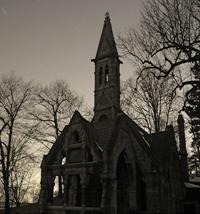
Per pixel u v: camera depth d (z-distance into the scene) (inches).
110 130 1056.8
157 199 1042.1
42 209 1010.1
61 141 1096.8
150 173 1090.1
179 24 868.6
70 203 1179.9
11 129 1450.5
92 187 1088.8
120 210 1045.8
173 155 1279.5
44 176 1056.8
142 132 1437.0
